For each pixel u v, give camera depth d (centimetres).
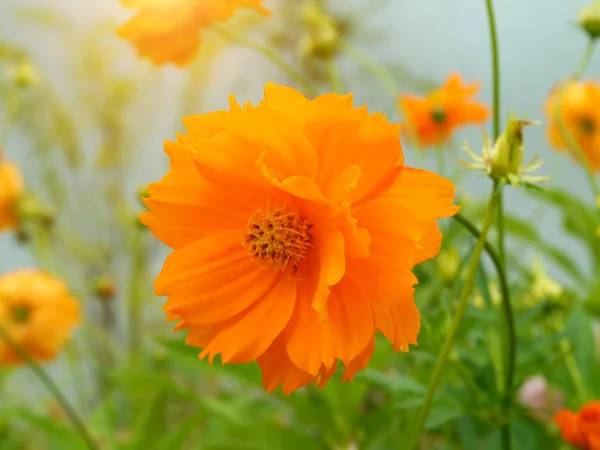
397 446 45
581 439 39
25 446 66
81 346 72
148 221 34
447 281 46
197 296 34
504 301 36
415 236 29
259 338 33
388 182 31
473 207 57
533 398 49
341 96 31
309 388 49
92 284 71
